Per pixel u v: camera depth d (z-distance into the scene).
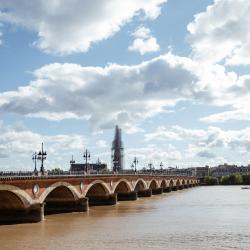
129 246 58.66
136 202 141.88
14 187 78.38
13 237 66.50
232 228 74.94
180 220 87.25
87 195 129.62
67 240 63.47
